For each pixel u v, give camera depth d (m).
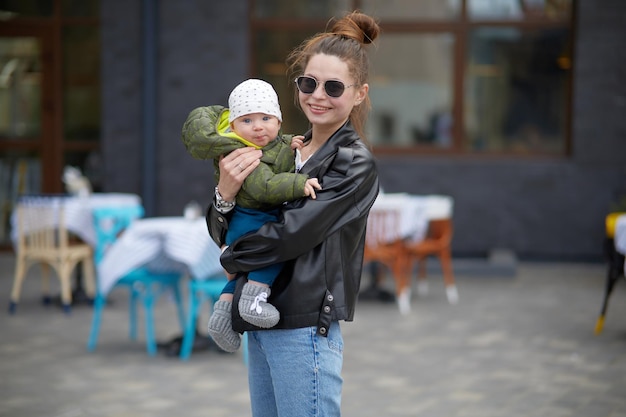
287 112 10.07
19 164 10.38
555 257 9.84
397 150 10.04
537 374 5.38
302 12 9.98
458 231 9.89
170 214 10.06
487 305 7.66
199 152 2.43
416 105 10.02
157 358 5.84
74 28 10.23
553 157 9.88
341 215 2.38
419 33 9.95
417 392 5.00
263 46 10.05
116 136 10.07
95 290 8.15
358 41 2.55
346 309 2.42
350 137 2.48
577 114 9.67
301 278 2.38
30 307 7.59
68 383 5.21
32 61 10.29
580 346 6.11
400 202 7.52
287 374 2.40
